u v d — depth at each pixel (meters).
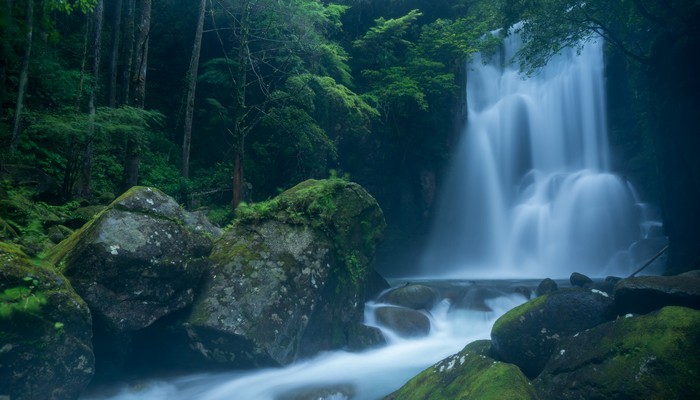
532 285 13.41
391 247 23.98
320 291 8.23
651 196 23.17
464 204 25.56
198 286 7.43
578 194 23.56
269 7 17.22
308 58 20.50
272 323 7.36
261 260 7.85
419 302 11.02
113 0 23.28
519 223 24.81
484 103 28.38
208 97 21.94
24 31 5.34
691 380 4.28
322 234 8.66
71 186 12.95
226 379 7.21
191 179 18.91
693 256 14.13
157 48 22.72
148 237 6.65
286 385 7.09
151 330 7.00
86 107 17.72
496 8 16.84
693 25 13.13
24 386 4.87
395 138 24.75
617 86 25.33
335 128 21.98
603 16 15.92
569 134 26.64
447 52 24.89
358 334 8.90
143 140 13.41
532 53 16.34
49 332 5.06
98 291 6.09
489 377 5.01
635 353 4.66
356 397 6.95
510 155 27.25
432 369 6.12
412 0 26.31
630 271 19.34
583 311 5.79
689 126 13.81
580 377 4.88
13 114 13.87
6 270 4.87
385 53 24.41
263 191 20.64
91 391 6.30
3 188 9.77
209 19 22.22
